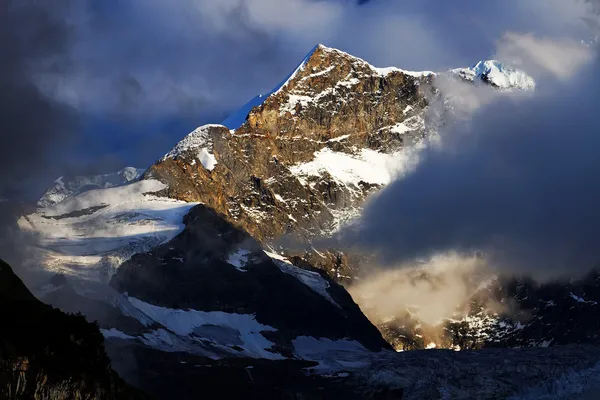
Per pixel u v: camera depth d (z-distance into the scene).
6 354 107.38
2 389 101.94
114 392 117.56
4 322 115.81
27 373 106.75
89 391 112.62
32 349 111.81
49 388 105.81
